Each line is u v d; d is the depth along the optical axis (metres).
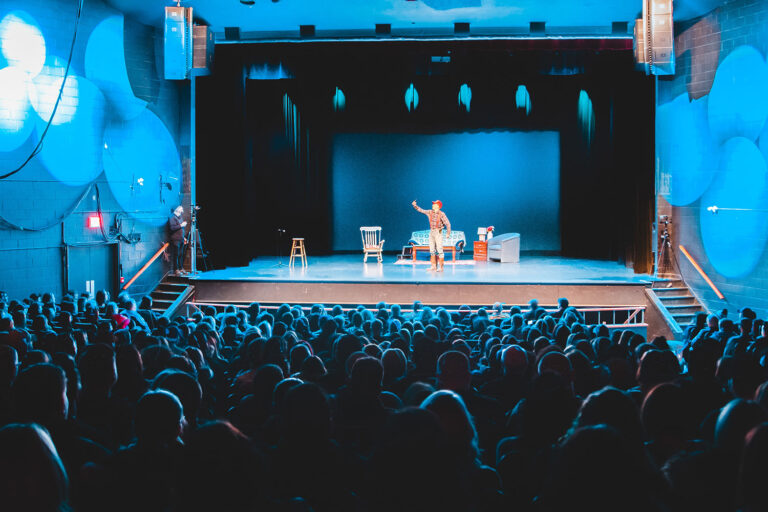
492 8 13.73
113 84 13.90
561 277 14.34
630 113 15.55
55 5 12.76
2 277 12.12
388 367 4.47
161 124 14.89
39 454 1.65
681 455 2.17
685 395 2.61
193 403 3.08
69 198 13.18
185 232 15.34
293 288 13.97
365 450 3.15
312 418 2.36
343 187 19.67
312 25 15.07
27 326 7.57
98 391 3.62
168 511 2.23
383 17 14.38
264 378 3.57
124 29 14.06
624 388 4.29
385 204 19.72
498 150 19.53
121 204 14.16
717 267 13.52
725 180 13.22
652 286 13.84
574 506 1.59
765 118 12.29
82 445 2.80
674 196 14.53
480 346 6.76
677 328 12.96
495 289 13.61
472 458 2.34
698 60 13.80
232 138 16.02
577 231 18.88
